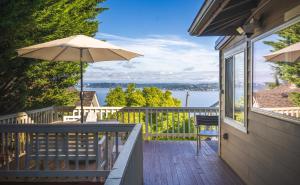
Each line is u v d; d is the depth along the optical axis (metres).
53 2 8.05
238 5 3.83
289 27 3.19
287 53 3.26
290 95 3.18
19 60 7.02
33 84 8.62
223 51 6.46
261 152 4.09
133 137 2.97
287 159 3.25
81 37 5.21
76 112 8.65
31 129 4.40
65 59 5.81
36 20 7.10
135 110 8.58
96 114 8.41
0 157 4.67
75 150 4.41
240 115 5.19
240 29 4.63
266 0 3.77
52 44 4.93
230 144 5.82
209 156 6.71
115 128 4.42
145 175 5.23
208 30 4.74
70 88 10.48
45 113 7.73
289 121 3.20
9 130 4.42
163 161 6.23
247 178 4.71
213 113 8.41
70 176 4.38
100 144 4.43
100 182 4.50
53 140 4.40
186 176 5.18
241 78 5.11
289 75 3.21
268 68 3.84
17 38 6.66
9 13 5.74
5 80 7.20
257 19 4.19
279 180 3.48
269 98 3.80
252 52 4.45
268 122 3.82
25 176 4.40
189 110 8.48
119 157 2.12
